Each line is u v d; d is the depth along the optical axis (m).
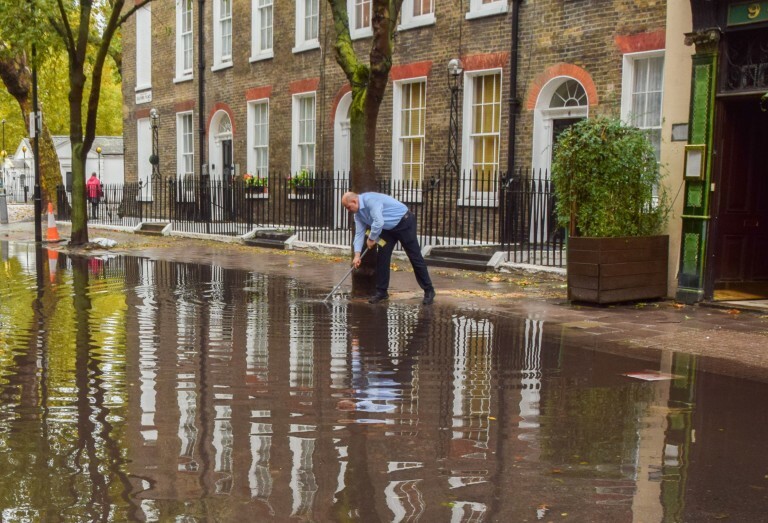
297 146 20.88
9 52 18.73
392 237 10.03
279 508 3.68
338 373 6.36
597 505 3.75
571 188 9.71
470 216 15.73
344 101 19.22
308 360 6.82
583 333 8.08
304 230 18.50
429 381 6.12
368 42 18.33
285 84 21.02
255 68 22.11
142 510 3.64
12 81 26.98
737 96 9.31
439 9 16.30
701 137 9.57
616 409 5.40
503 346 7.45
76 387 5.86
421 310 9.52
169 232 22.08
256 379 6.14
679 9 9.88
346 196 10.02
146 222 23.64
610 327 8.38
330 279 12.61
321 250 16.64
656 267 9.98
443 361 6.83
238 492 3.87
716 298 9.80
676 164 10.00
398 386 5.97
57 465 4.21
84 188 18.73
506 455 4.45
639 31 12.71
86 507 3.67
